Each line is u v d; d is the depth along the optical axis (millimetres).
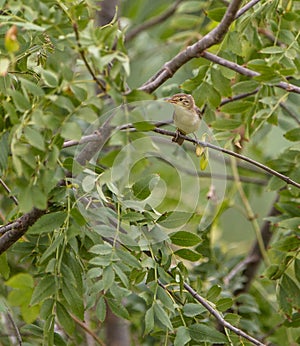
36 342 8250
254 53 8852
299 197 8766
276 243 8109
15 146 5344
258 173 11766
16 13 6324
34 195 5434
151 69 11438
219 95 8078
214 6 9766
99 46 5430
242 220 13961
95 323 10008
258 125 8750
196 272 9906
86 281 6609
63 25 5648
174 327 6801
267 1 8016
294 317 8273
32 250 6801
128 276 6547
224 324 6668
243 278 10422
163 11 12602
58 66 5992
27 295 6027
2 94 6266
